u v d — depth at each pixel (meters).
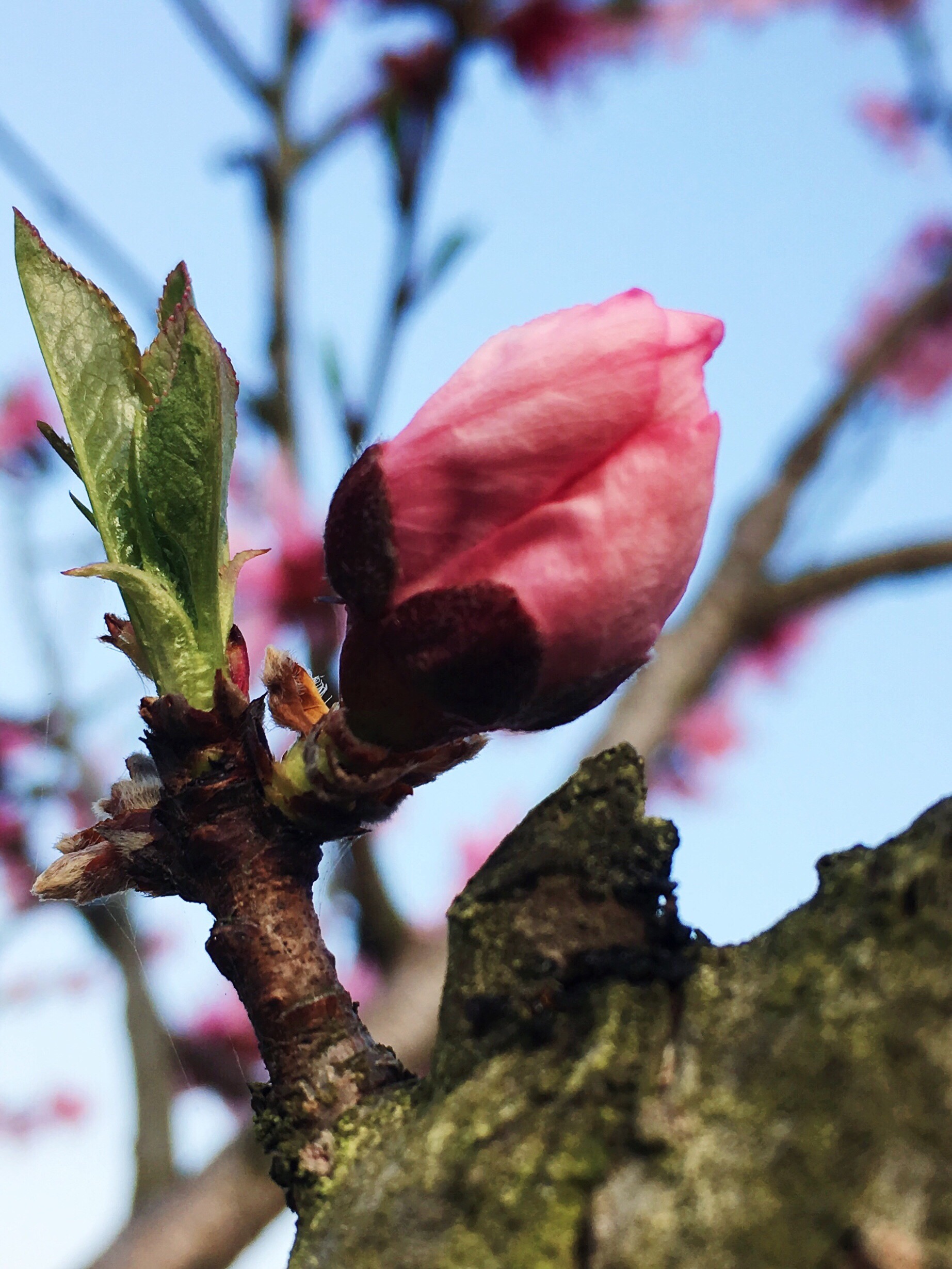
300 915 0.14
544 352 0.14
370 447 0.14
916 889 0.13
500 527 0.14
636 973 0.13
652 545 0.14
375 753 0.14
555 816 0.14
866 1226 0.13
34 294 0.15
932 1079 0.13
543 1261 0.13
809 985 0.13
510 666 0.14
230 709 0.15
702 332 0.14
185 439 0.15
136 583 0.15
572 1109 0.13
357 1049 0.14
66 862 0.15
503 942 0.14
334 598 0.14
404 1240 0.13
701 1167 0.13
